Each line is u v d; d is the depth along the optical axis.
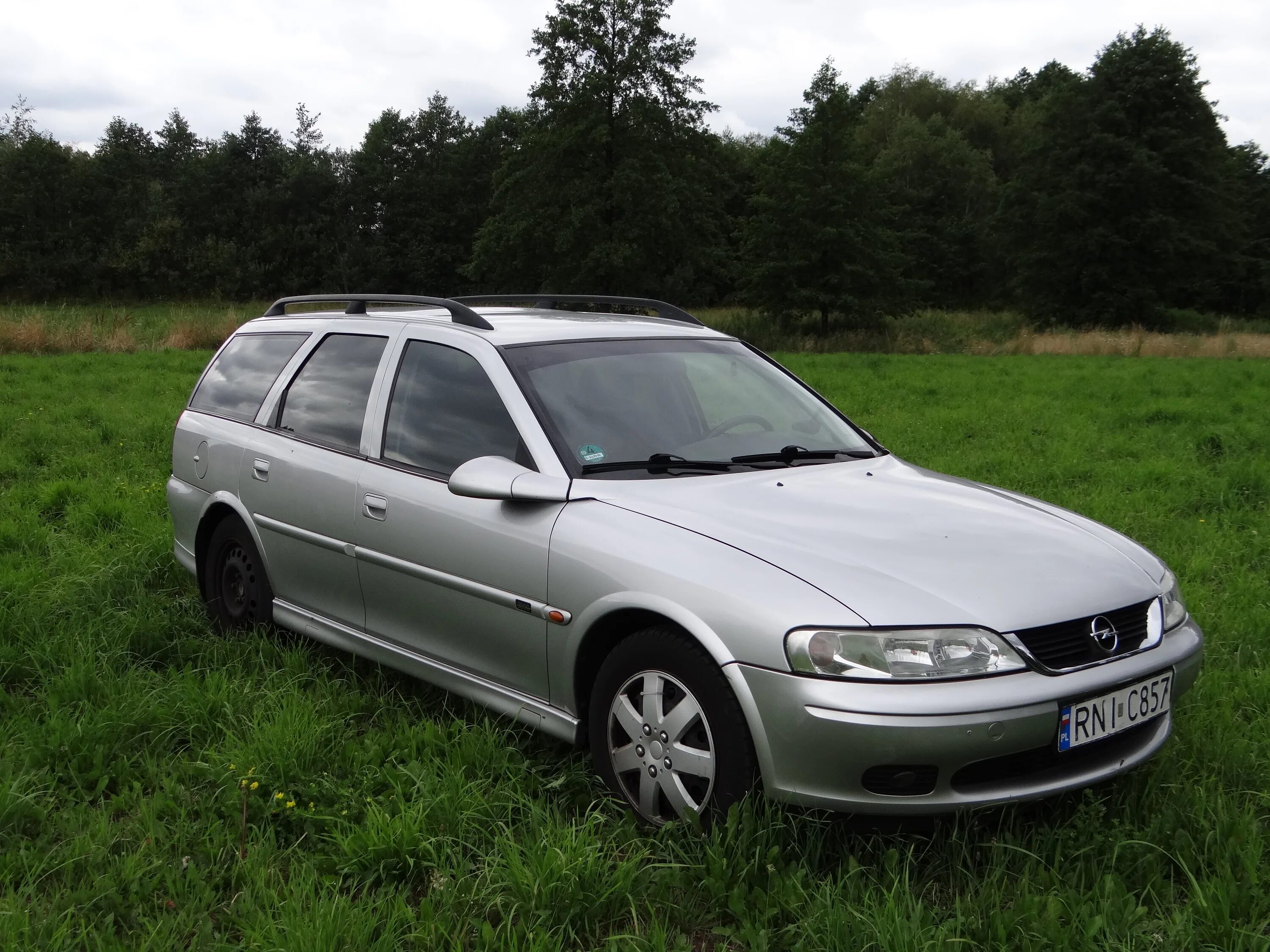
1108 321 56.69
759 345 44.28
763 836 2.81
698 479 3.61
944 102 86.19
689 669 2.97
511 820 3.17
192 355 24.88
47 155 77.75
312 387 4.73
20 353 25.16
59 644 4.74
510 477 3.47
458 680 3.83
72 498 8.18
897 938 2.44
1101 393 18.47
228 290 79.06
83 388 16.91
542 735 3.78
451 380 4.07
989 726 2.71
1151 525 7.26
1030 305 59.62
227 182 83.81
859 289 48.09
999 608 2.87
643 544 3.18
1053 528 3.50
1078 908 2.64
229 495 4.93
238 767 3.46
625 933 2.60
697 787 3.02
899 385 20.38
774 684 2.77
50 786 3.42
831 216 47.97
